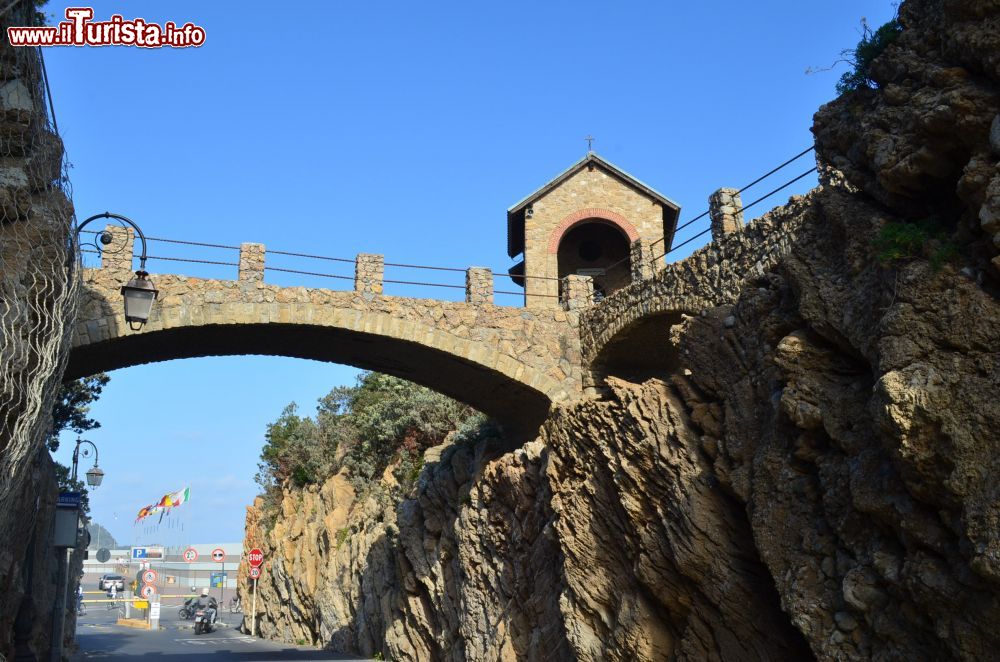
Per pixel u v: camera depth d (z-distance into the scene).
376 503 34.66
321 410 49.78
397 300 22.58
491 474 21.09
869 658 8.18
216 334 21.77
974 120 7.71
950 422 7.13
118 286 20.14
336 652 34.50
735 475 10.66
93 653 31.20
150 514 75.25
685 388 12.34
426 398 34.22
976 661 6.96
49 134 11.54
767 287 11.12
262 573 53.28
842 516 8.76
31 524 16.58
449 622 24.42
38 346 10.03
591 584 14.25
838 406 9.01
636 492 12.99
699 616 11.51
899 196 8.79
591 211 33.09
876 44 9.59
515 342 23.31
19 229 10.35
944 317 7.58
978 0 7.81
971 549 6.84
